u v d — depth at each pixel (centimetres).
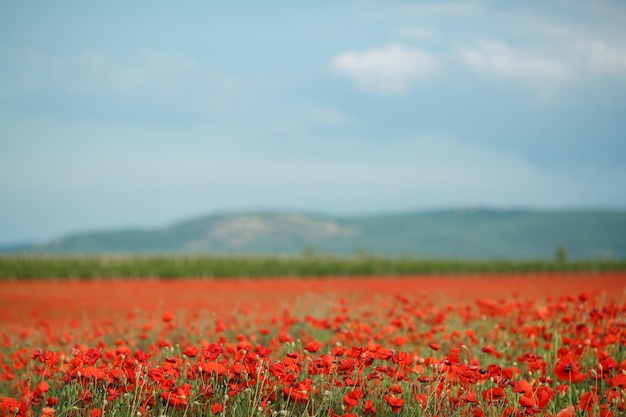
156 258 7512
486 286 4941
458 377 987
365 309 1889
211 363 916
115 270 6669
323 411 926
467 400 904
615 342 1236
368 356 977
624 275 7156
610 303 1472
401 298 1748
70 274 6481
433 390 941
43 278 6397
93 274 6531
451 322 1773
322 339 1605
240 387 925
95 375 921
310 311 1931
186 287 5119
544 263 8225
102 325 1934
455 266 7988
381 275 7594
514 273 8050
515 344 1394
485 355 1329
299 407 932
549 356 1268
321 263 7650
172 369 942
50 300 3744
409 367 1112
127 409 899
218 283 5788
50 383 1062
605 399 1020
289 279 6750
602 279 6128
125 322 1981
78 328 2031
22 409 854
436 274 7850
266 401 898
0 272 6256
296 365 963
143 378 920
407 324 1412
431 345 1061
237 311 1842
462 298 3077
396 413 916
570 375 963
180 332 1695
